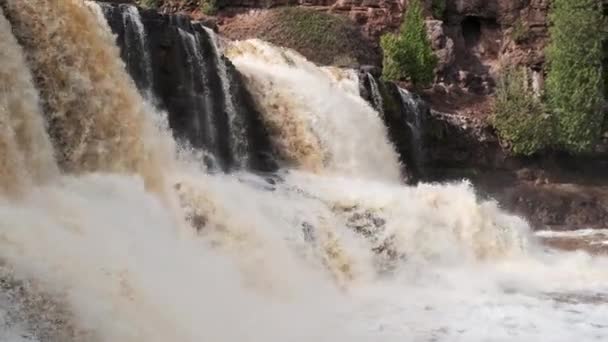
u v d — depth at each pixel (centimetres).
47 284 973
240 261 1446
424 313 1421
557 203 2936
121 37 1845
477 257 1948
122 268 1112
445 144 3036
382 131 2639
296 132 2350
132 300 1062
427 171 2936
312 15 3503
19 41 1466
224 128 2123
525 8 3594
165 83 1966
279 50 2705
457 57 3631
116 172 1538
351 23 3559
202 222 1472
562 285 1755
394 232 1809
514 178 3139
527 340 1258
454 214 1981
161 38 1966
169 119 1956
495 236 2017
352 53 3406
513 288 1697
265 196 1739
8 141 1272
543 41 3531
